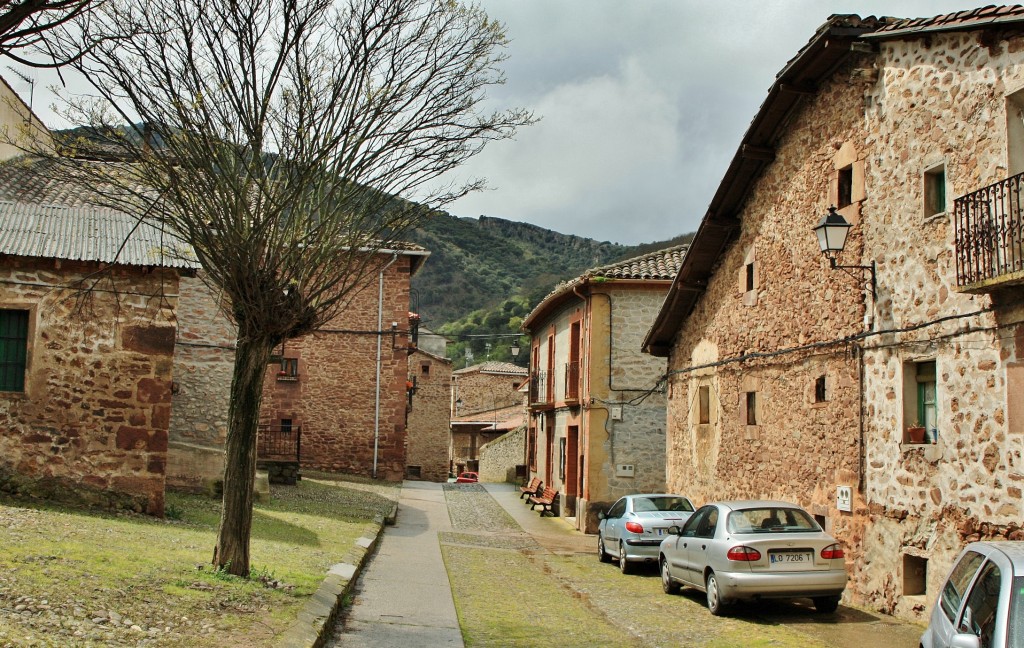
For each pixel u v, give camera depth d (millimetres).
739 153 14000
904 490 10242
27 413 12984
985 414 8930
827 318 12117
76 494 13023
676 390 18203
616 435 22094
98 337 13375
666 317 17797
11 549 8414
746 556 10117
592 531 21641
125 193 9984
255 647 6477
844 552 11242
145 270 13562
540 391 29422
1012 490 8523
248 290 8742
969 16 9227
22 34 5516
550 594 12070
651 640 8992
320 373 29922
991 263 8477
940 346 9688
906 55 10531
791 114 13336
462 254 102500
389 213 9789
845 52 11664
